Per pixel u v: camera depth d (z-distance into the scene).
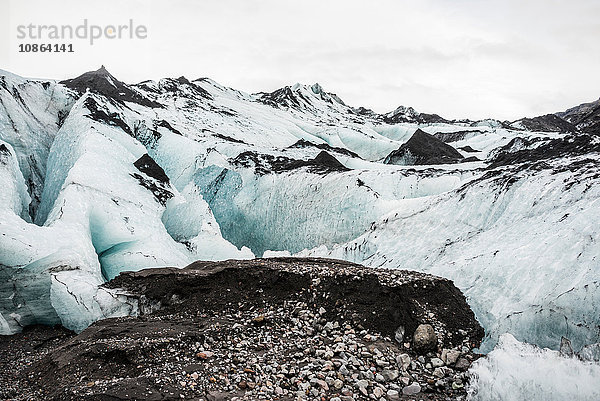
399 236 19.30
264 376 7.63
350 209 27.38
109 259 19.78
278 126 67.44
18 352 11.71
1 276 14.30
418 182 28.75
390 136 85.56
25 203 20.78
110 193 21.03
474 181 19.08
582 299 9.97
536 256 12.09
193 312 11.35
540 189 15.29
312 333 9.76
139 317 11.21
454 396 7.48
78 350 8.59
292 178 32.75
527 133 65.44
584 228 11.70
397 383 7.85
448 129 79.81
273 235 31.97
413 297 10.24
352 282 10.91
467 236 16.64
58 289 14.02
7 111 28.64
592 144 19.45
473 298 12.63
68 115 31.42
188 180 36.62
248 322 10.06
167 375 7.36
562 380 6.54
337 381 7.54
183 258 20.97
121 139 28.28
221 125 56.81
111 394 6.67
